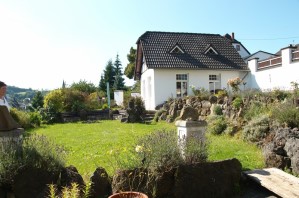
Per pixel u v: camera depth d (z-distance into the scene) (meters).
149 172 4.91
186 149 5.30
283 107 8.55
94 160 7.11
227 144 8.72
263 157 7.07
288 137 6.62
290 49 17.30
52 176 4.69
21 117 15.90
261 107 10.20
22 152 4.79
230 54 24.66
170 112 16.94
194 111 6.13
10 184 4.52
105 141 10.26
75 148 9.09
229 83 16.30
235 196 5.28
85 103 23.05
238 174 5.46
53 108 20.30
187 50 24.11
